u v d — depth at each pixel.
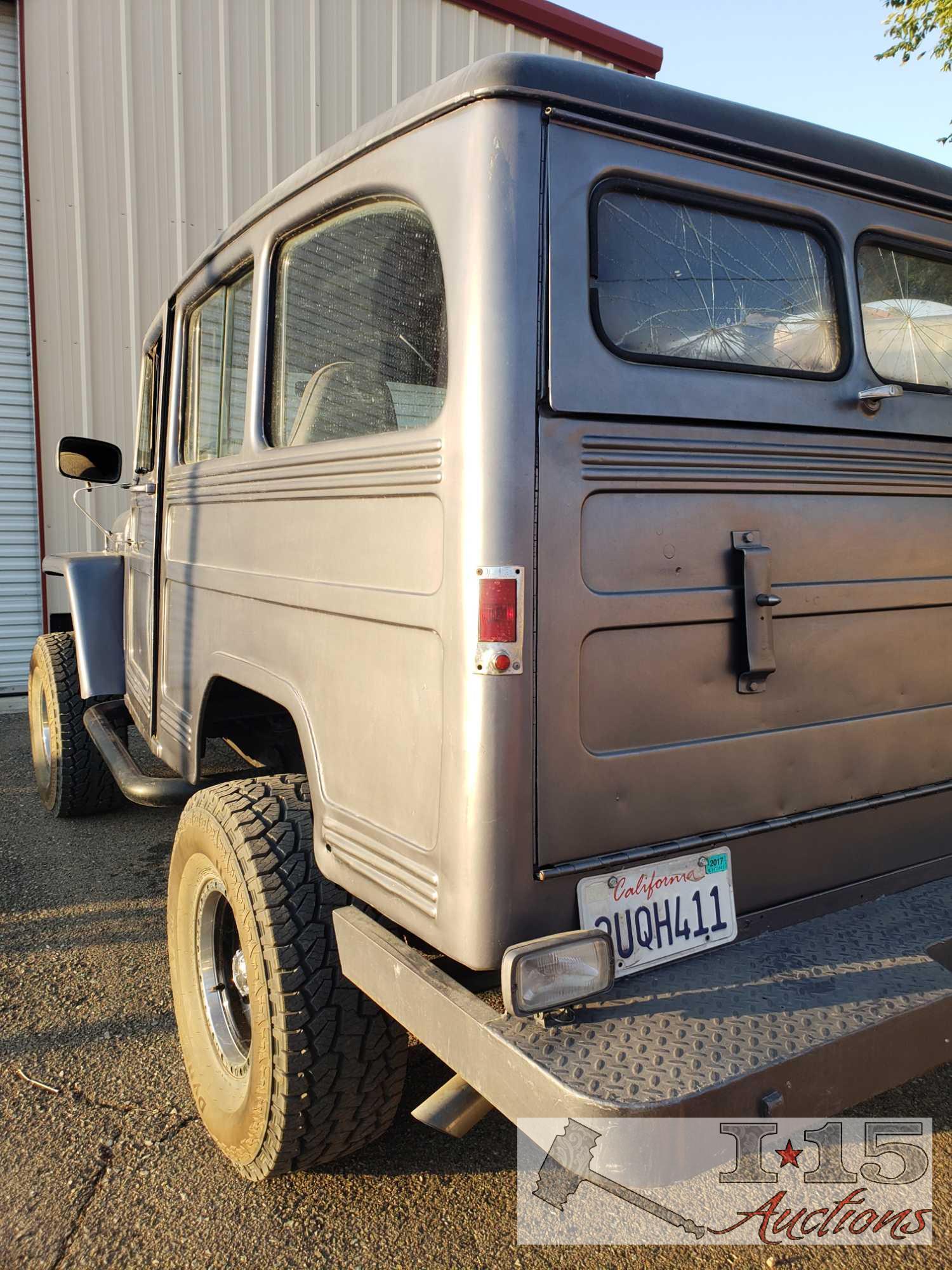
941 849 2.30
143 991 3.09
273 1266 1.98
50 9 6.92
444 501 1.64
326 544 2.04
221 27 7.47
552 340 1.61
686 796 1.81
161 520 3.28
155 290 7.52
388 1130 2.38
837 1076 1.54
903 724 2.19
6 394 7.27
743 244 1.94
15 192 7.13
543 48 8.77
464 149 1.64
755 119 1.89
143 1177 2.24
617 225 1.76
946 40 7.05
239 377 2.67
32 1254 2.01
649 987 1.68
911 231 2.19
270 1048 1.98
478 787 1.58
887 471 2.12
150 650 3.42
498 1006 1.86
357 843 1.92
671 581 1.78
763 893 1.95
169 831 4.62
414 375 1.81
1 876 4.04
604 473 1.68
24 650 7.55
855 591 2.07
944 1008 1.67
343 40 7.91
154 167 7.39
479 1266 1.99
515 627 1.57
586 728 1.68
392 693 1.80
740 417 1.86
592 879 1.68
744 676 1.88
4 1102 2.52
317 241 2.18
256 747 3.42
